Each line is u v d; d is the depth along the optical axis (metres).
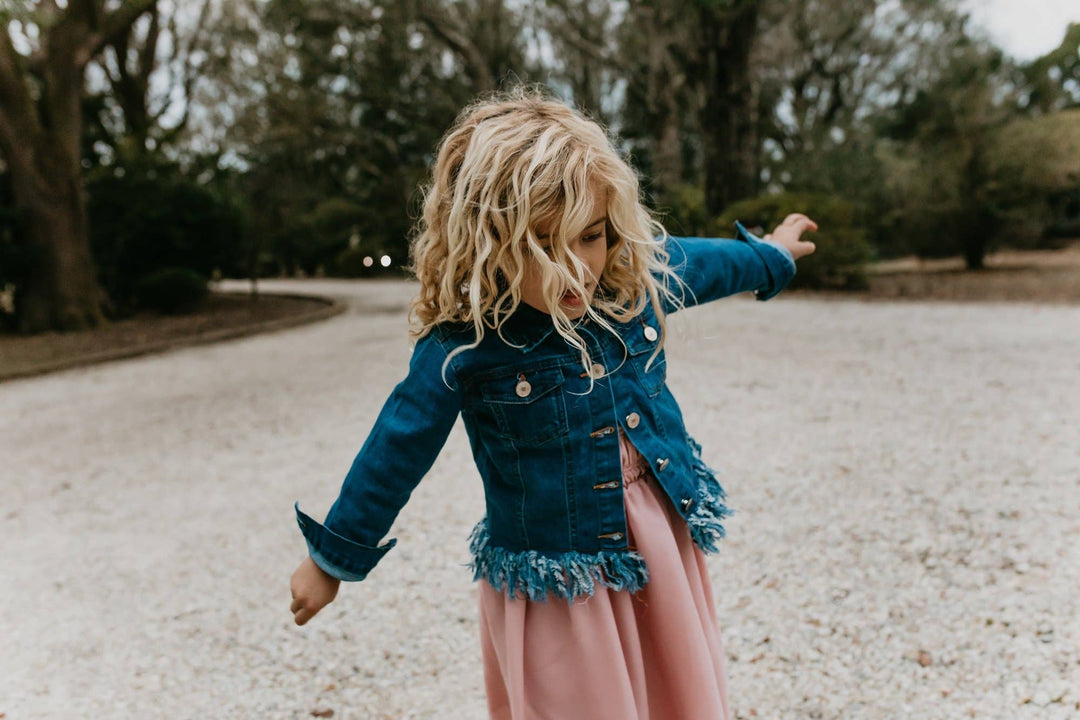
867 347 7.66
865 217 17.98
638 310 1.32
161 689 2.42
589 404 1.30
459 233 1.18
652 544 1.33
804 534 3.16
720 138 16.80
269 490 4.32
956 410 4.95
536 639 1.33
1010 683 2.09
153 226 16.72
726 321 10.18
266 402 6.83
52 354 11.26
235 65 26.14
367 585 3.01
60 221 13.90
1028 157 15.66
